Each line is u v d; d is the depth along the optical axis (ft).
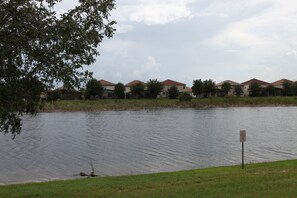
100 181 45.55
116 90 441.68
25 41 26.45
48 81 28.45
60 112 324.60
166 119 239.71
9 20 26.53
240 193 33.35
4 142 127.65
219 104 435.12
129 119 239.71
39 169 81.15
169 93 459.32
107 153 103.86
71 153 104.12
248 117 259.19
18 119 28.73
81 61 28.94
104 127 185.98
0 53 25.50
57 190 39.40
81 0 28.40
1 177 72.18
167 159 93.25
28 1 27.27
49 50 27.30
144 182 42.60
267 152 104.01
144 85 461.78
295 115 281.33
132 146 118.32
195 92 480.23
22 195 37.35
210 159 92.43
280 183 36.96
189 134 154.30
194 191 35.01
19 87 27.50
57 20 27.30
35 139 137.08
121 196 34.35
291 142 127.54
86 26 28.55
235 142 127.54
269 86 511.81
